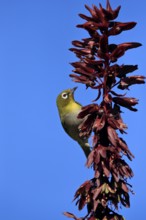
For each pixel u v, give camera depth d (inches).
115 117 354.0
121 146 344.8
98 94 358.6
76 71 361.1
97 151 343.6
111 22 365.7
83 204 354.3
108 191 335.9
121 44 350.6
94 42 364.5
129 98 355.6
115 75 353.1
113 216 336.8
